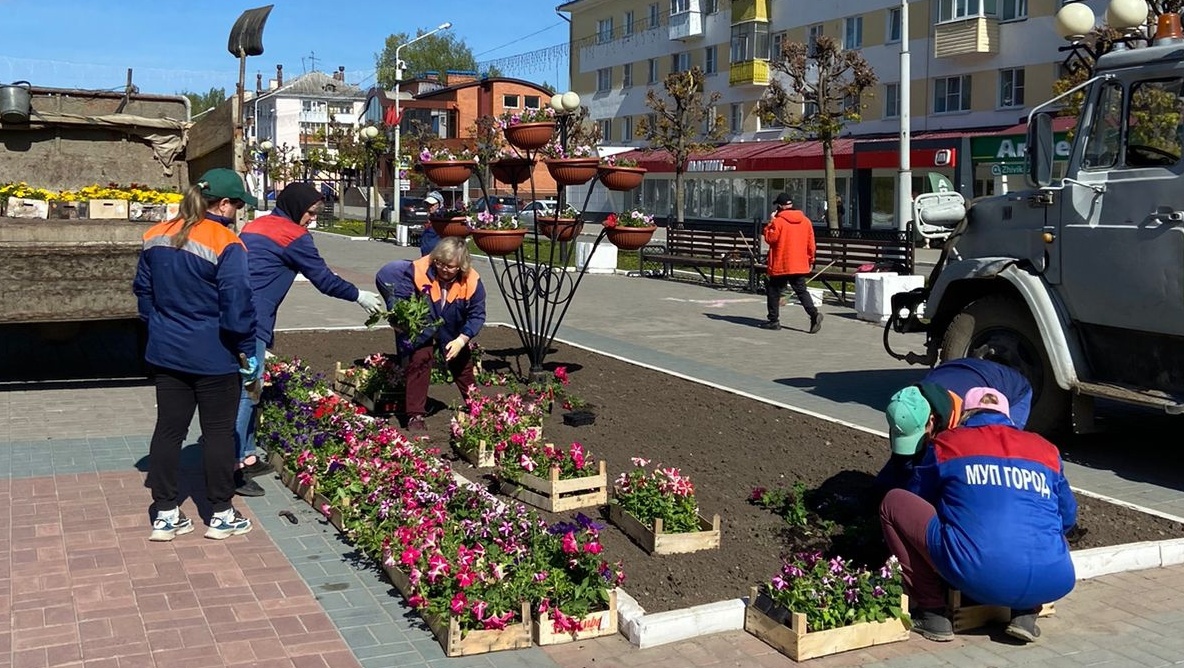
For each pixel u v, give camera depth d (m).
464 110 74.31
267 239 7.01
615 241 10.12
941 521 4.78
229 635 4.70
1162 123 7.39
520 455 6.79
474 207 10.80
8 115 10.97
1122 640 4.85
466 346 8.76
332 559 5.69
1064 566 4.64
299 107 107.06
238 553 5.75
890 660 4.62
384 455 6.59
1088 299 7.82
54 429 8.51
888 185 42.16
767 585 5.05
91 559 5.60
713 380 11.16
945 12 39.88
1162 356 7.54
